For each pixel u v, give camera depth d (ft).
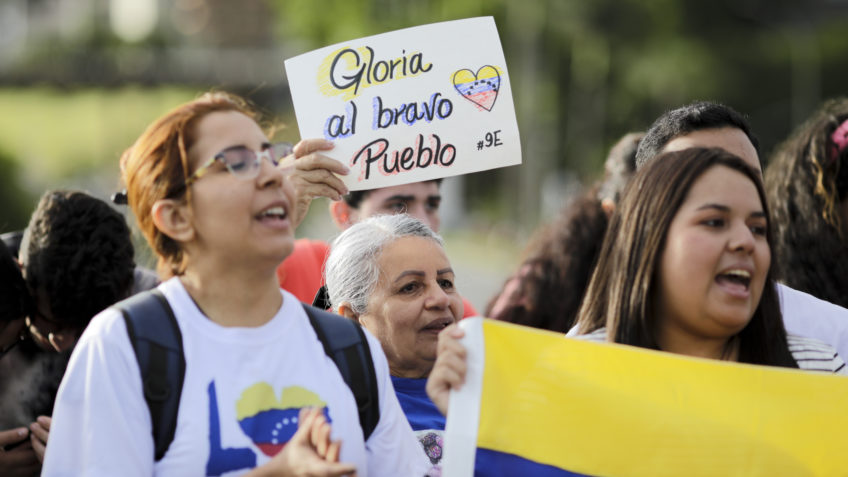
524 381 23.18
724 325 23.52
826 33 356.18
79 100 337.52
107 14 433.07
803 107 344.69
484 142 32.01
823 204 34.60
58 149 289.94
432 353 29.04
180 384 20.86
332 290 30.19
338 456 21.35
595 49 301.22
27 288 30.22
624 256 24.21
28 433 28.40
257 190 21.58
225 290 21.68
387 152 31.81
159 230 22.21
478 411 22.65
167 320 21.26
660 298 24.11
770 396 23.36
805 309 29.35
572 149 313.12
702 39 334.03
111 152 289.74
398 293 29.04
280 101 277.23
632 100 321.52
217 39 438.40
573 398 23.18
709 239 23.25
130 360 20.72
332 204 41.37
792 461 23.08
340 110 31.86
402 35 32.09
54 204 30.66
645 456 23.03
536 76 289.53
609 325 24.49
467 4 270.87
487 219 303.07
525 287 44.37
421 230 29.91
